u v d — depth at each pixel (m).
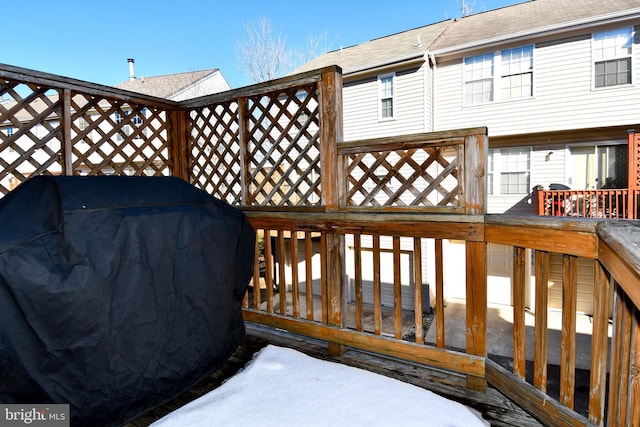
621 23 7.29
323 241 2.55
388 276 9.23
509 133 8.39
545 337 1.70
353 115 9.88
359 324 2.42
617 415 1.31
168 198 2.07
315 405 1.80
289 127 2.74
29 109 2.42
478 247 1.97
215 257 2.11
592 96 7.66
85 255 1.55
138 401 1.74
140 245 1.76
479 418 1.72
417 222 2.16
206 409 1.76
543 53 8.00
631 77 7.34
